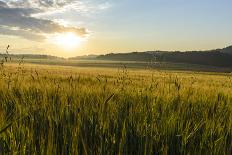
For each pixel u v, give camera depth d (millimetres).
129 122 4234
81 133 3855
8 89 6902
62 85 7598
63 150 3508
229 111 6023
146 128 3984
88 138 3932
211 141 3904
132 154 3691
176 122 4418
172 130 4168
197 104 6500
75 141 3602
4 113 4434
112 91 7191
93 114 4543
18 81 8070
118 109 5016
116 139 3783
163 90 8461
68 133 3906
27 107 4773
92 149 3529
